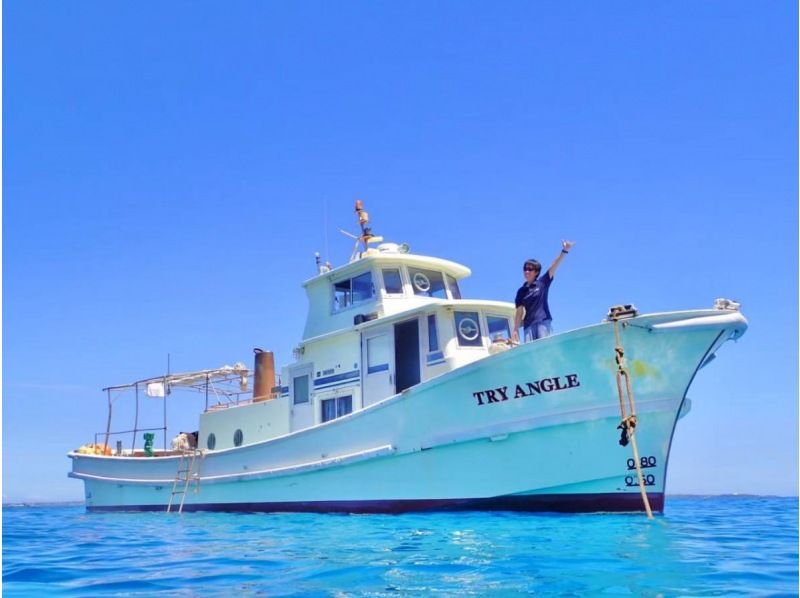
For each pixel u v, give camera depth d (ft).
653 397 41.34
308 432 52.54
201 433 67.82
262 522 48.67
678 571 25.40
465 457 45.03
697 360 40.93
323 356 56.80
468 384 44.70
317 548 33.37
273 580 25.49
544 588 22.65
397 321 51.47
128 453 76.69
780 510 63.62
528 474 43.24
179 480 62.90
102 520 61.21
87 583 26.76
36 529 52.95
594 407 41.88
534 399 42.91
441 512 45.68
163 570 29.14
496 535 35.17
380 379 51.75
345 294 57.00
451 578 24.47
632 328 41.09
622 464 41.70
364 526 41.73
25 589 25.85
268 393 66.80
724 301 40.55
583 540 33.06
